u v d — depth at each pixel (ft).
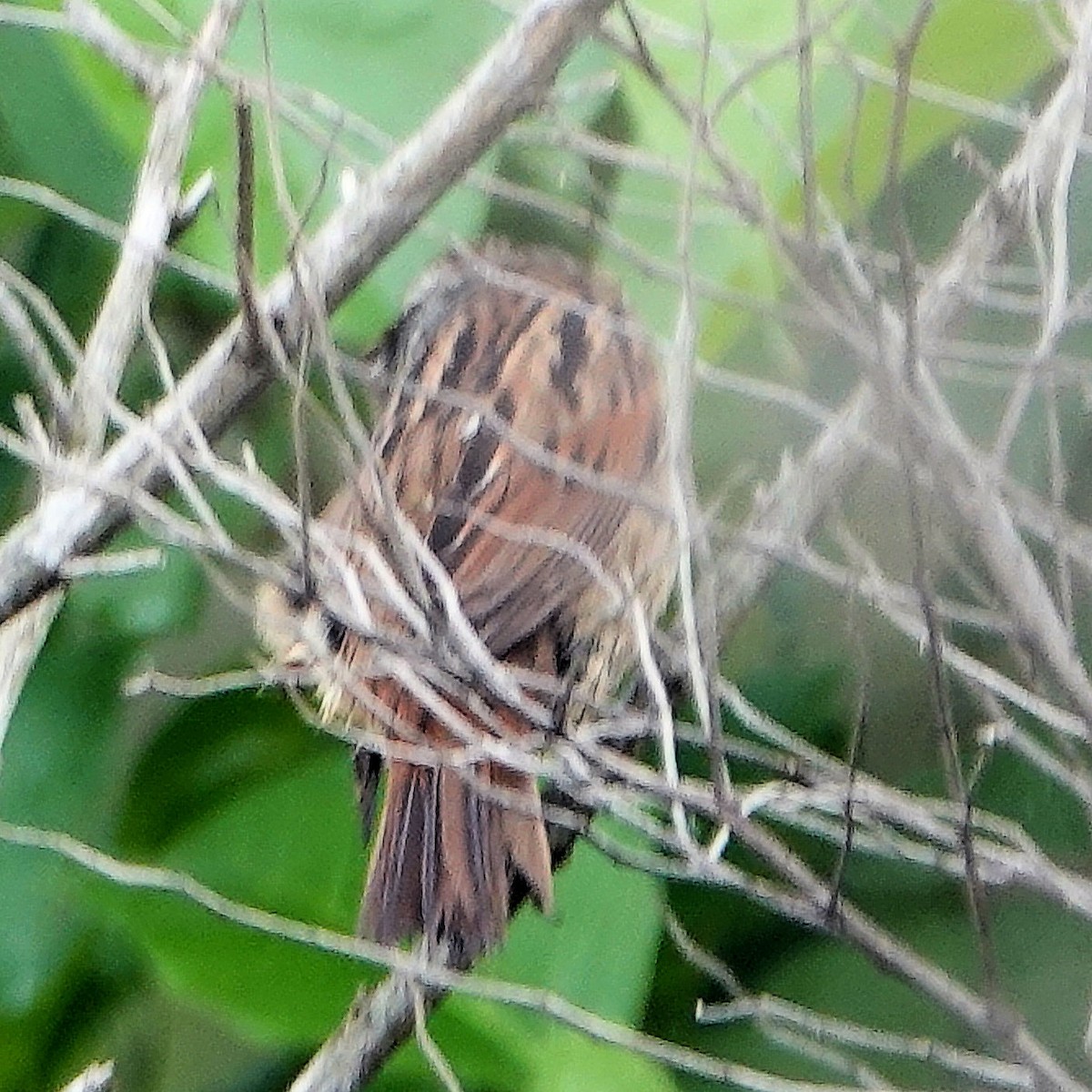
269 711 22.25
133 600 21.53
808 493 15.79
